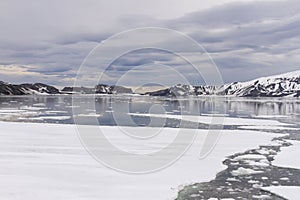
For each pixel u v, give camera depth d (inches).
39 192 329.4
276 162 500.4
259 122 1108.5
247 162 497.4
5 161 451.8
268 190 365.4
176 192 343.3
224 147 613.0
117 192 336.8
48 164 439.8
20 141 617.0
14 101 2657.5
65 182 364.2
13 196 315.9
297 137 767.1
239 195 351.9
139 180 381.7
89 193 331.3
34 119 1135.6
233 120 1164.5
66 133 728.3
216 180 402.0
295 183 398.9
